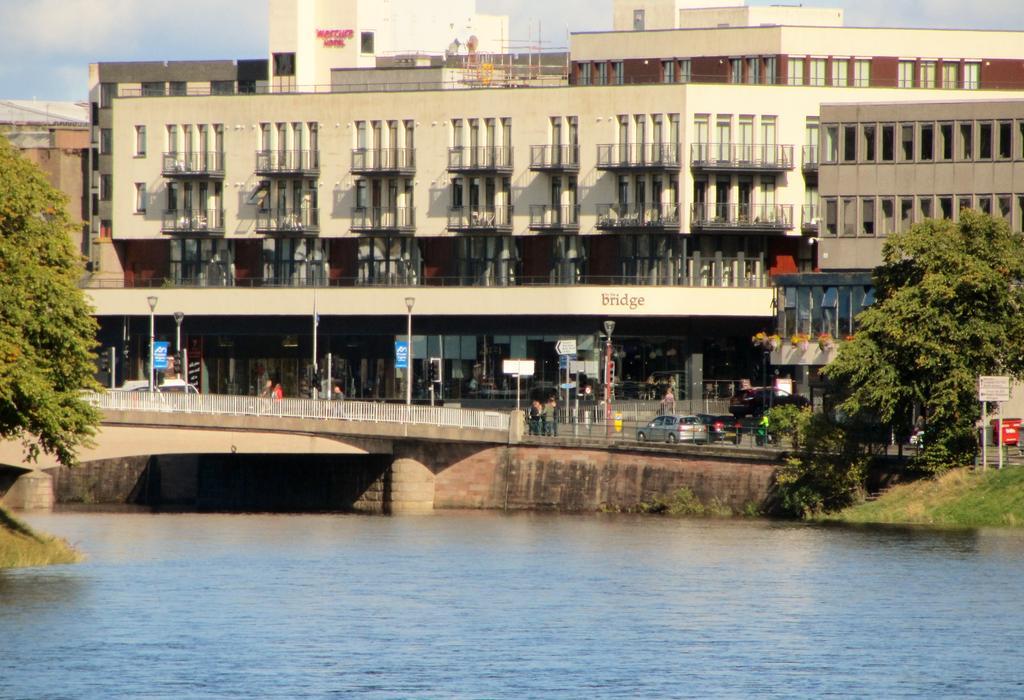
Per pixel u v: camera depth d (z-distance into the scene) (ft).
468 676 558.56
